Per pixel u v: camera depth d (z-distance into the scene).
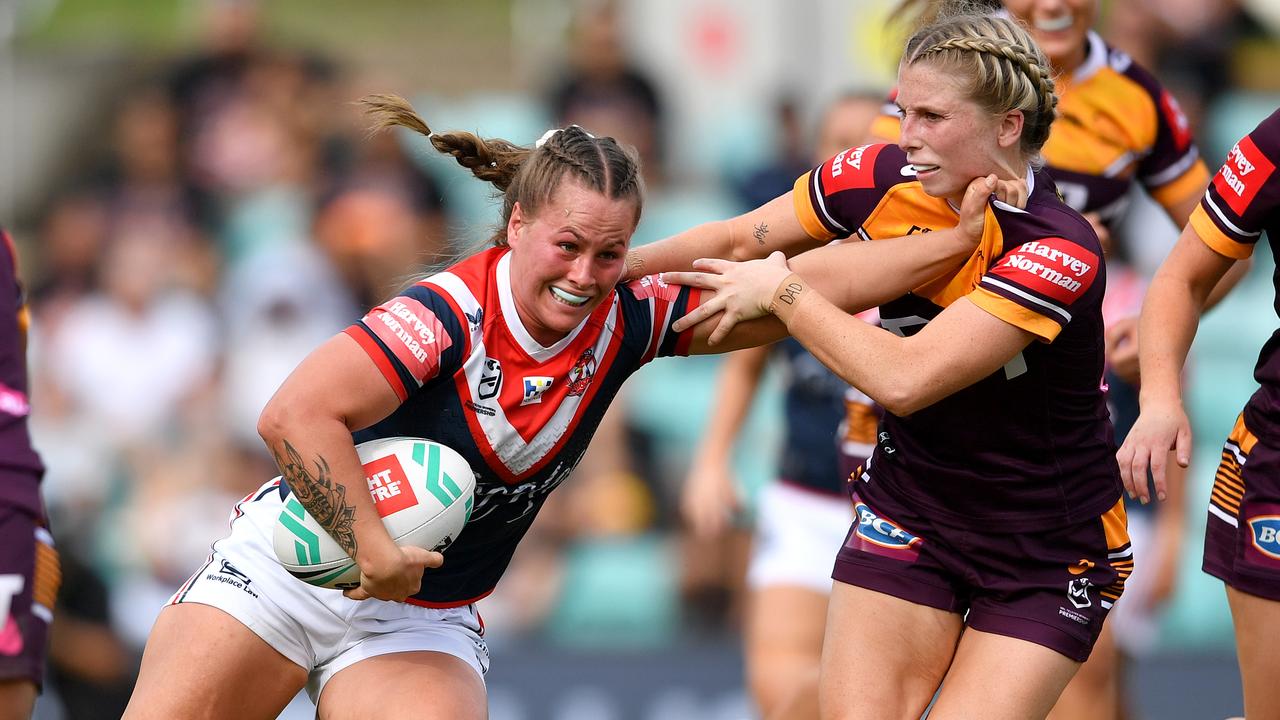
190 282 34.19
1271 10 37.50
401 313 12.50
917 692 13.50
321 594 13.34
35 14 42.72
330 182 34.78
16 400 13.89
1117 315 20.78
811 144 33.91
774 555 21.92
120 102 37.38
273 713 13.61
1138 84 17.45
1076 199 17.39
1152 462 13.27
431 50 42.97
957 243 12.94
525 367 12.86
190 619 13.31
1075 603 13.39
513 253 12.69
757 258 14.19
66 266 34.34
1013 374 12.96
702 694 27.59
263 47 38.28
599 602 30.84
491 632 29.88
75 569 26.66
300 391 12.19
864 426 18.80
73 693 26.64
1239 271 16.88
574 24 37.69
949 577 13.67
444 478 12.60
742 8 36.16
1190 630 30.47
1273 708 13.86
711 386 33.84
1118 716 19.69
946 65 12.50
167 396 33.12
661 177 36.34
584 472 31.89
